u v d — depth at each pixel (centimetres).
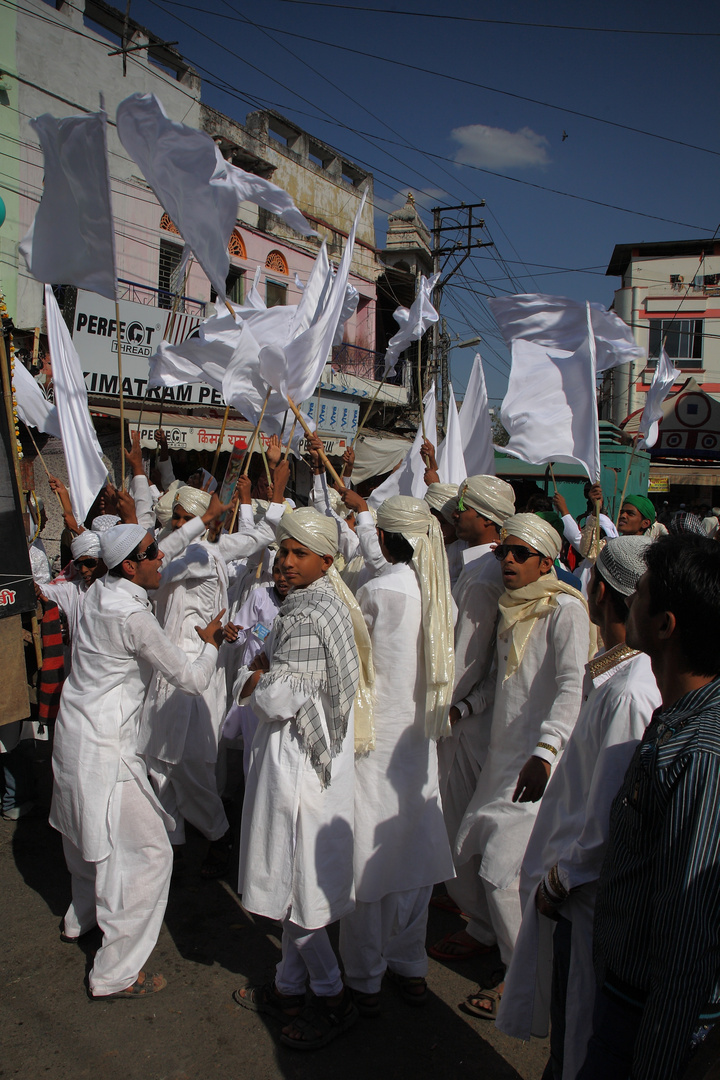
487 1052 281
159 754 376
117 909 296
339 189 1959
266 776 276
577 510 1544
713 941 142
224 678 430
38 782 499
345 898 280
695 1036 146
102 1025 286
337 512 492
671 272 2566
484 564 348
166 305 1353
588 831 199
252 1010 297
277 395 429
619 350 480
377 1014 298
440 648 305
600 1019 171
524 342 474
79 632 308
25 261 369
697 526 493
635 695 199
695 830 143
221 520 439
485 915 336
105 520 441
